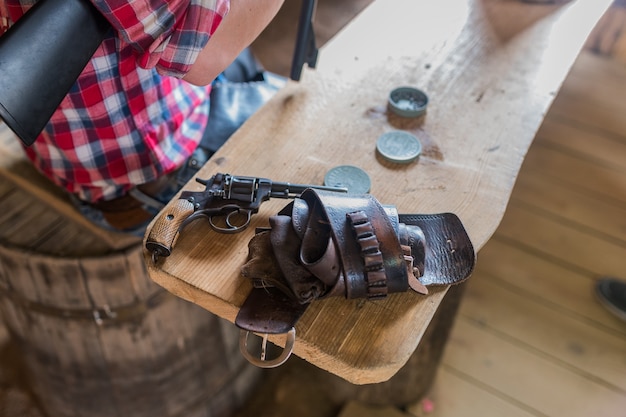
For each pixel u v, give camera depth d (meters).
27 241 1.18
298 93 1.16
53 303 1.25
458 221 0.90
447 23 1.37
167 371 1.45
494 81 1.21
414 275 0.81
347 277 0.75
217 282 0.83
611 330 1.76
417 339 0.78
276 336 0.81
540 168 2.15
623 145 2.22
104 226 1.16
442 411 1.63
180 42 0.80
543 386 1.66
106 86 0.95
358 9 2.37
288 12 2.42
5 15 0.87
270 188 0.91
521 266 1.90
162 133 1.09
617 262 1.91
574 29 1.35
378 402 1.64
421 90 1.17
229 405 1.70
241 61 1.41
